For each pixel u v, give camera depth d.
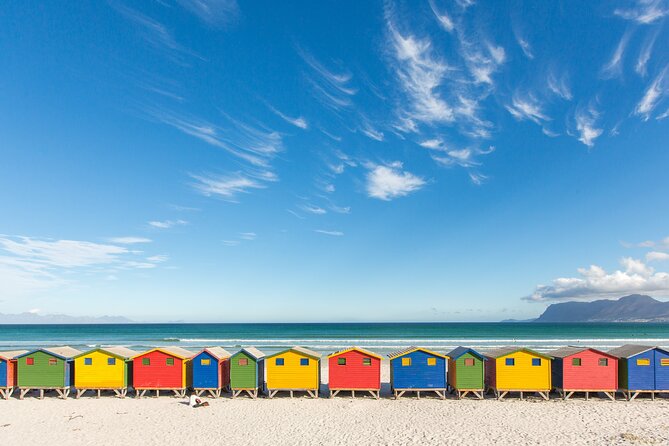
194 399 31.92
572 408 30.48
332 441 24.81
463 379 33.16
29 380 33.69
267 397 33.91
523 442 24.20
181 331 158.38
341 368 33.53
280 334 131.75
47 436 25.77
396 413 29.81
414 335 124.06
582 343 86.12
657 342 88.12
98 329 190.25
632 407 30.66
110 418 29.08
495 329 173.38
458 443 24.23
